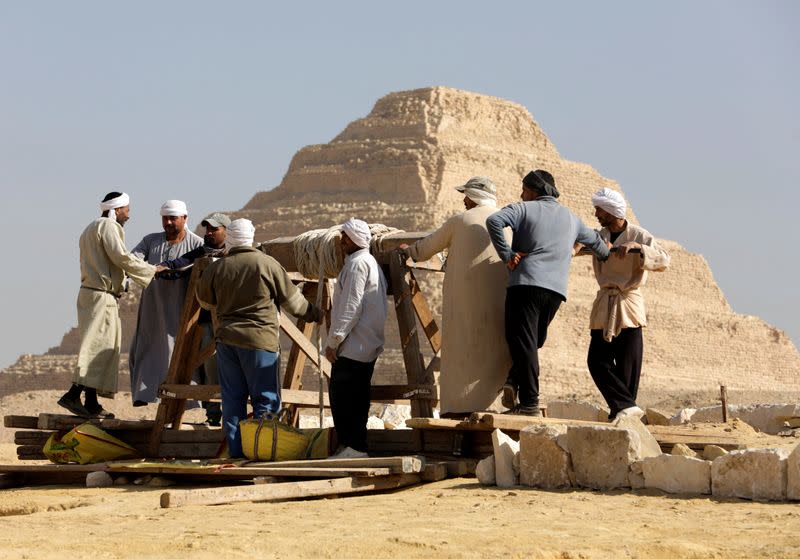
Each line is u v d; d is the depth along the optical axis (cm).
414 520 1089
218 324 1523
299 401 1659
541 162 15425
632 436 1249
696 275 15512
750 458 1166
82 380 1684
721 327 14612
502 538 984
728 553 927
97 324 1705
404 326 1617
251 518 1129
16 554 946
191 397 1655
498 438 1331
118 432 1712
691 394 8706
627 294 1584
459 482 1368
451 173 14538
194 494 1234
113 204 1728
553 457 1286
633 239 1600
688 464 1207
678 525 1042
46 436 1752
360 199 14600
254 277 1511
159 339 1769
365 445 1491
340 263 1670
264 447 1462
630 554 924
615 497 1202
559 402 2297
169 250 1839
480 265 1539
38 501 1377
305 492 1266
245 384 1528
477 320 1532
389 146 14962
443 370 1552
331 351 1466
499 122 16012
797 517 1058
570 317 12744
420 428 1479
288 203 14988
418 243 1614
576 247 1599
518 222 1476
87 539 1023
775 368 15062
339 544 970
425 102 15700
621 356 1594
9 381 13412
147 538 1016
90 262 1714
